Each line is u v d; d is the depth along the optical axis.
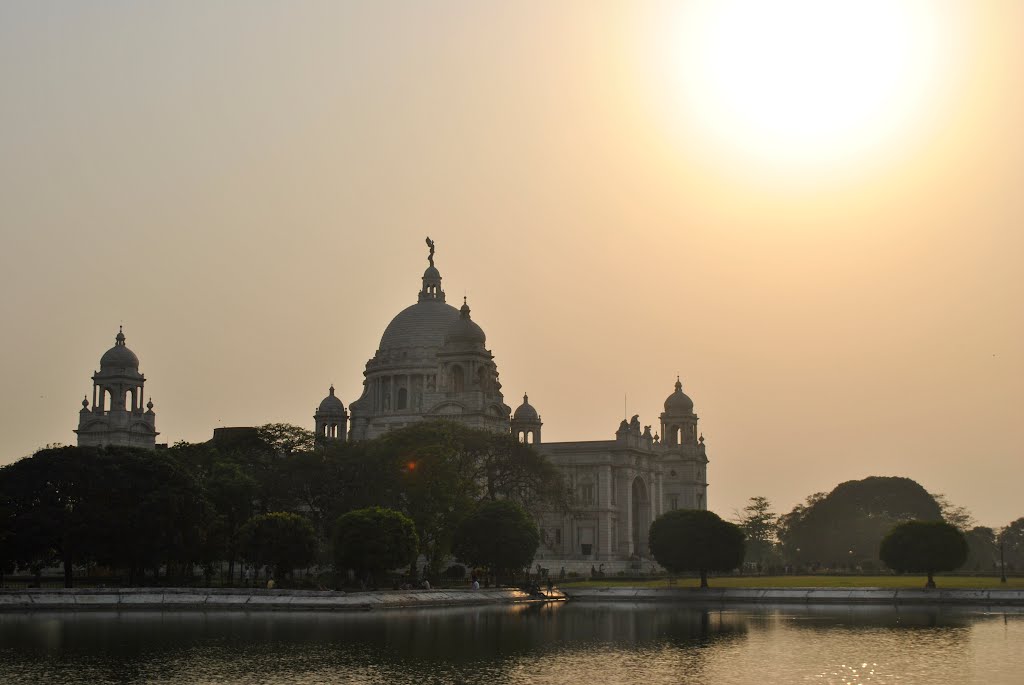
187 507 175.75
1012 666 110.19
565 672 105.69
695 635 133.50
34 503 173.25
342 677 101.81
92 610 152.38
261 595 161.88
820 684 100.56
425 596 171.50
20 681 98.75
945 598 189.38
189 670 104.06
